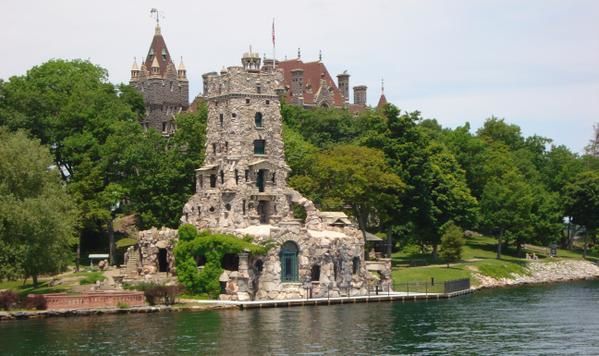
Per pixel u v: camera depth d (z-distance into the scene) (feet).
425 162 645.92
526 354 347.15
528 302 506.48
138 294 448.65
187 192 594.65
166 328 391.45
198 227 516.73
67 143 618.85
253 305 461.37
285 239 497.05
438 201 655.76
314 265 504.84
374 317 433.07
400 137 650.02
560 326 412.16
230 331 384.88
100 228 636.07
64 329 387.55
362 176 601.21
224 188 530.27
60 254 458.91
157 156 603.26
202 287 485.15
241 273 482.69
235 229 507.30
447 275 599.98
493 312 458.50
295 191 548.31
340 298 492.95
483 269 638.94
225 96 543.39
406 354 345.51
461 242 616.39
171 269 514.27
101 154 611.47
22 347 348.79
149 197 593.01
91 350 343.26
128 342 358.64
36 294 447.42
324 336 377.91
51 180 486.38
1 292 431.43
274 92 551.59
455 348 357.61
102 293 442.91
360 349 352.69
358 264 524.11
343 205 623.36
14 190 461.37
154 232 524.11
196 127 611.88
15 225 439.22
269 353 342.44
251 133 541.34
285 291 493.36
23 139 481.05
